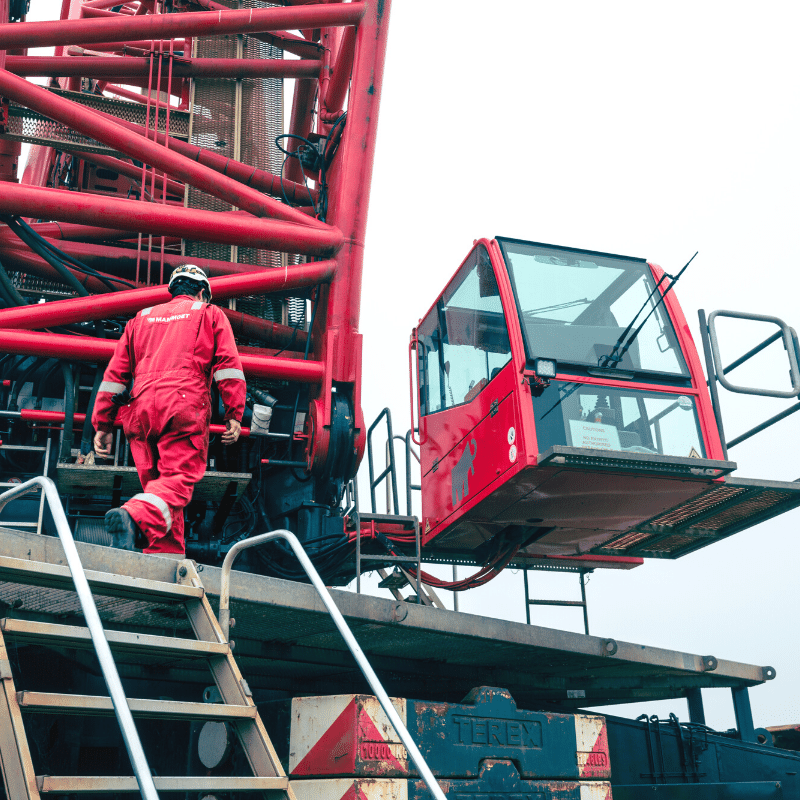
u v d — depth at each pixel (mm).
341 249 7734
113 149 7457
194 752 4688
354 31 8211
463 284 7676
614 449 6262
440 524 7660
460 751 4441
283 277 7410
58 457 6758
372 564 8320
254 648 5176
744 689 7316
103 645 2256
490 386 6770
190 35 7531
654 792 6000
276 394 8336
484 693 4715
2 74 6539
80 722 4914
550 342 6480
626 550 8508
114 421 4641
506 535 7805
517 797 4582
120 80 9359
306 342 8492
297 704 4453
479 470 6855
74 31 7250
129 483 6188
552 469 6066
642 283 7059
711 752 6750
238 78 9039
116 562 3570
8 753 2459
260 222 7250
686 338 6867
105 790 2502
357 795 3922
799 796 6609
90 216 6652
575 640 5695
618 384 6461
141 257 8492
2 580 3197
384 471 8555
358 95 7895
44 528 6863
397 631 4961
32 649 4430
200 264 8539
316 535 7859
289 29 7816
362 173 7863
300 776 4266
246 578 4227
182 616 4191
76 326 7621
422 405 8461
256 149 8961
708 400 6680
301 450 8062
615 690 7453
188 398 4305
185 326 4457
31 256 7988
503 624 5336
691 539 8062
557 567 8758
